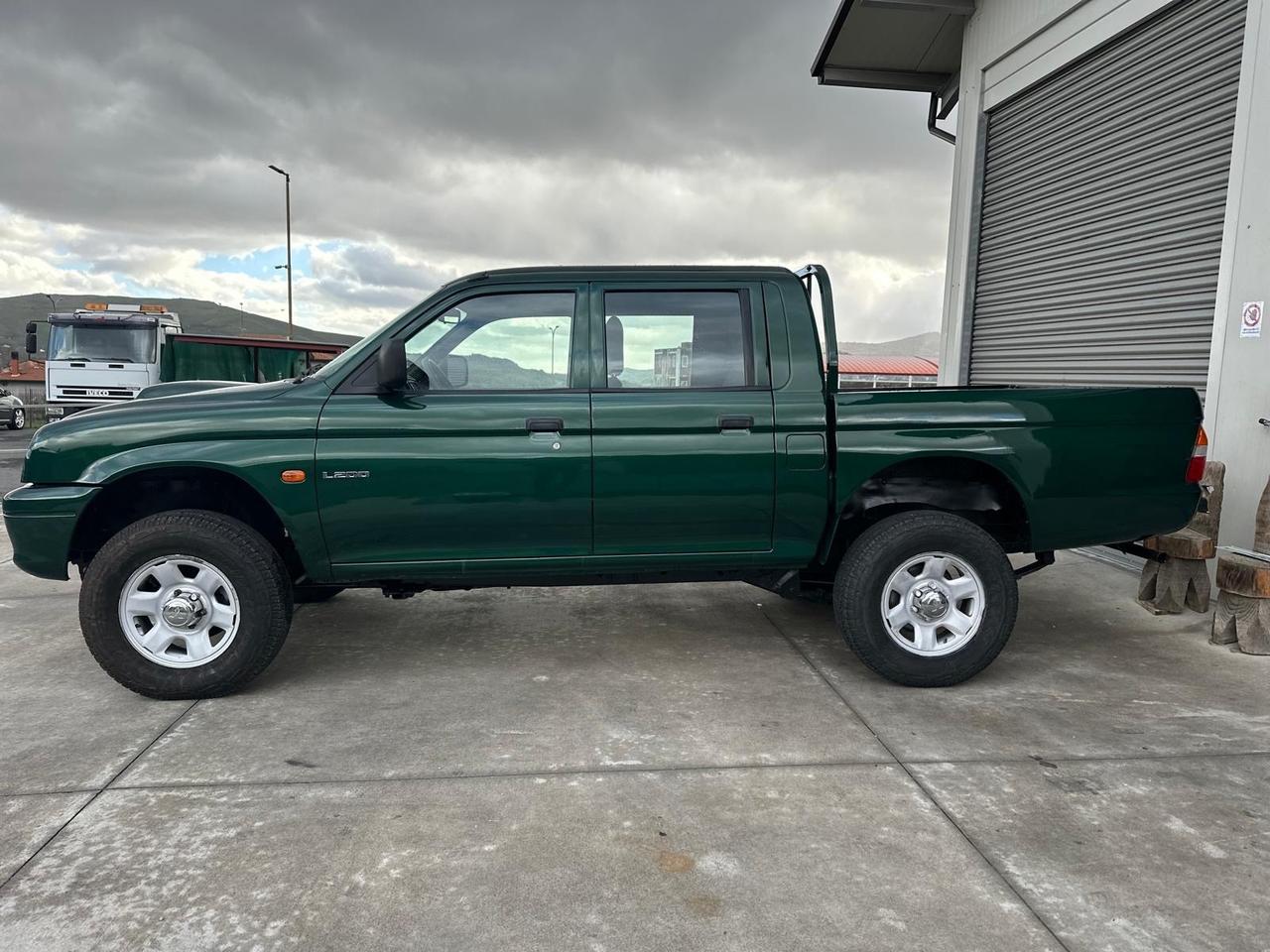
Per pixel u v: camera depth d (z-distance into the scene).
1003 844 2.70
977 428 3.98
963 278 9.04
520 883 2.50
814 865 2.59
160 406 3.93
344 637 4.88
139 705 3.87
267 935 2.27
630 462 3.93
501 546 4.00
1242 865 2.58
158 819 2.86
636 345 4.05
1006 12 8.09
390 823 2.83
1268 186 5.14
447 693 4.00
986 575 3.96
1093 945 2.22
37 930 2.29
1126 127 6.67
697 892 2.46
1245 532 5.37
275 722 3.67
